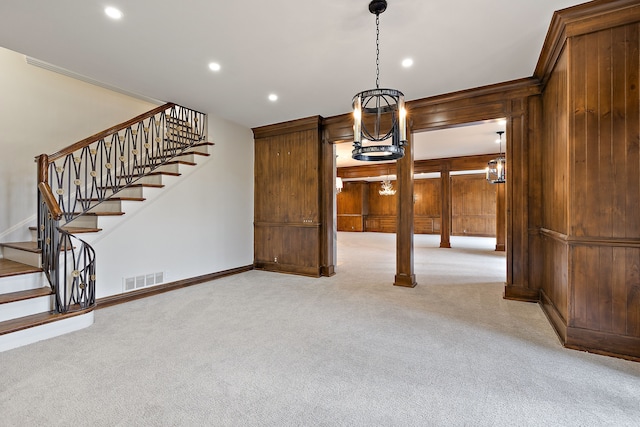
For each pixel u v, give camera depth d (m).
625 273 2.21
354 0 2.16
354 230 14.15
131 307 3.41
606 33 2.26
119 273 3.63
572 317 2.38
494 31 2.55
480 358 2.22
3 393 1.79
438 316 3.09
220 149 4.94
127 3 2.20
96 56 2.96
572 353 2.29
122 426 1.53
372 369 2.07
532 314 3.15
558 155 2.78
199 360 2.20
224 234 5.00
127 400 1.73
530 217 3.56
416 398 1.75
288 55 2.94
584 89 2.33
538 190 3.51
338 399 1.75
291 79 3.47
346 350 2.36
